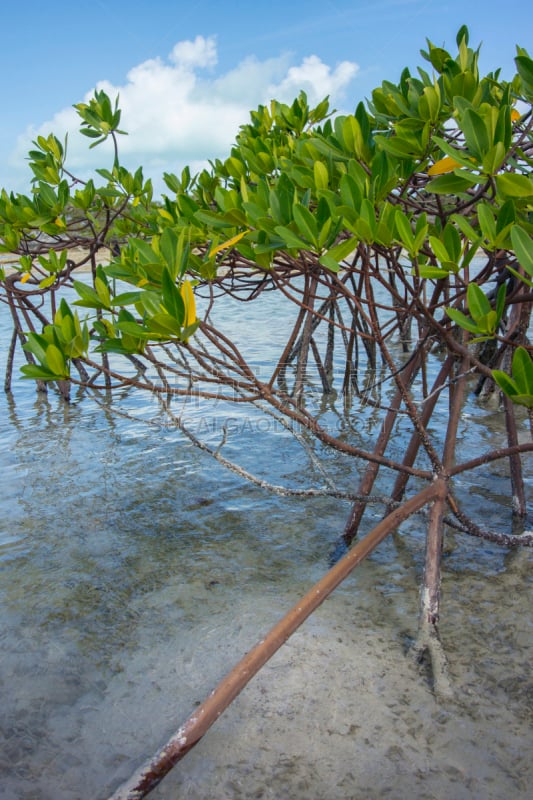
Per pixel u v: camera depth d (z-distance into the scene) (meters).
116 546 3.15
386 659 2.22
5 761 1.84
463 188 1.96
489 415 5.16
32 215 4.83
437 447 4.41
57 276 5.39
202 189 4.11
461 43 2.60
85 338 1.93
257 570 2.88
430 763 1.78
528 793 1.67
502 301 1.86
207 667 2.21
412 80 2.64
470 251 1.85
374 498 2.44
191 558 3.01
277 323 10.12
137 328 1.79
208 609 2.57
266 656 1.70
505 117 1.79
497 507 3.43
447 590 2.64
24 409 6.05
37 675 2.20
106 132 5.43
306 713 1.98
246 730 1.93
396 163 2.44
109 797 1.64
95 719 2.00
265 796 1.71
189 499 3.72
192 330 1.73
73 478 4.11
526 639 2.29
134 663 2.25
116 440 4.91
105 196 5.56
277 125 4.43
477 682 2.08
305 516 3.44
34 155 5.32
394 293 2.13
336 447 2.26
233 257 3.00
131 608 2.60
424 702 2.01
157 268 1.93
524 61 2.13
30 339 1.95
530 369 1.74
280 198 2.06
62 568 2.95
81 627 2.48
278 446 4.62
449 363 2.93
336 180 2.58
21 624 2.51
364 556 1.96
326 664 2.20
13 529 3.37
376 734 1.89
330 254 1.83
